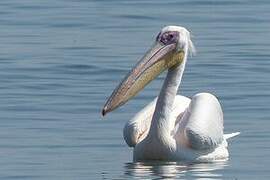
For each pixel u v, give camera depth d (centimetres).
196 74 2064
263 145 1579
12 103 1828
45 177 1375
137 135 1508
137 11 2712
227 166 1451
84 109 1794
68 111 1778
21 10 2730
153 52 1510
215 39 2402
